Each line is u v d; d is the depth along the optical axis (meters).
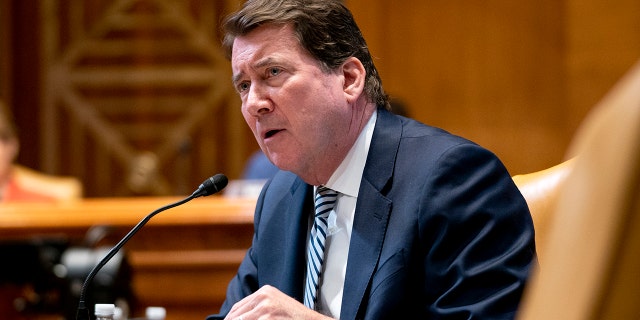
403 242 4.74
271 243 5.61
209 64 22.23
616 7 16.88
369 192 4.97
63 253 9.35
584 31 17.02
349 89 5.06
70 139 22.42
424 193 4.76
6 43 22.25
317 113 4.89
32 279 9.28
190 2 22.34
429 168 4.83
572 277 1.21
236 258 11.12
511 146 17.31
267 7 4.87
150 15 22.42
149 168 21.97
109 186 22.28
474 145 4.89
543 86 17.20
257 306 4.47
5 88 22.22
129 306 7.74
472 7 17.41
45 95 22.45
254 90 4.91
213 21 22.25
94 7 22.55
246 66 4.89
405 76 17.64
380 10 17.69
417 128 5.21
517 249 4.52
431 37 17.55
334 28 4.98
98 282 7.40
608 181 1.17
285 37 4.86
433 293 4.65
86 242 9.55
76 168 22.39
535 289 1.29
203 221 11.06
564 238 1.23
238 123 22.02
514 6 17.27
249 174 14.23
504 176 4.82
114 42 22.48
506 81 17.31
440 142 4.98
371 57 5.34
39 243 9.31
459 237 4.63
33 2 22.50
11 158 15.08
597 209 1.18
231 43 5.16
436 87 17.53
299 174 5.15
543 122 17.20
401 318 4.71
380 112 5.30
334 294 4.98
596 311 1.20
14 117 22.38
